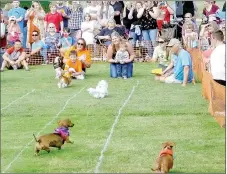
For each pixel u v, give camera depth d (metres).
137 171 9.03
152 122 12.30
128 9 23.19
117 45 18.73
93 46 22.98
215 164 9.35
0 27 21.14
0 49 21.27
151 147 10.35
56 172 9.09
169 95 15.40
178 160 9.56
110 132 11.47
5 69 21.14
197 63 18.05
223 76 13.82
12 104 14.48
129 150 10.20
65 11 23.27
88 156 9.87
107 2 23.58
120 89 16.55
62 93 16.08
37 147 9.95
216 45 14.05
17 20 22.86
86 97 15.36
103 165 9.38
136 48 22.92
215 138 10.88
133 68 20.81
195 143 10.55
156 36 23.06
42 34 23.62
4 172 9.13
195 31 22.08
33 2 23.58
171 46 17.44
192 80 17.20
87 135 11.24
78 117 12.91
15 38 22.81
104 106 14.04
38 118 12.88
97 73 19.84
